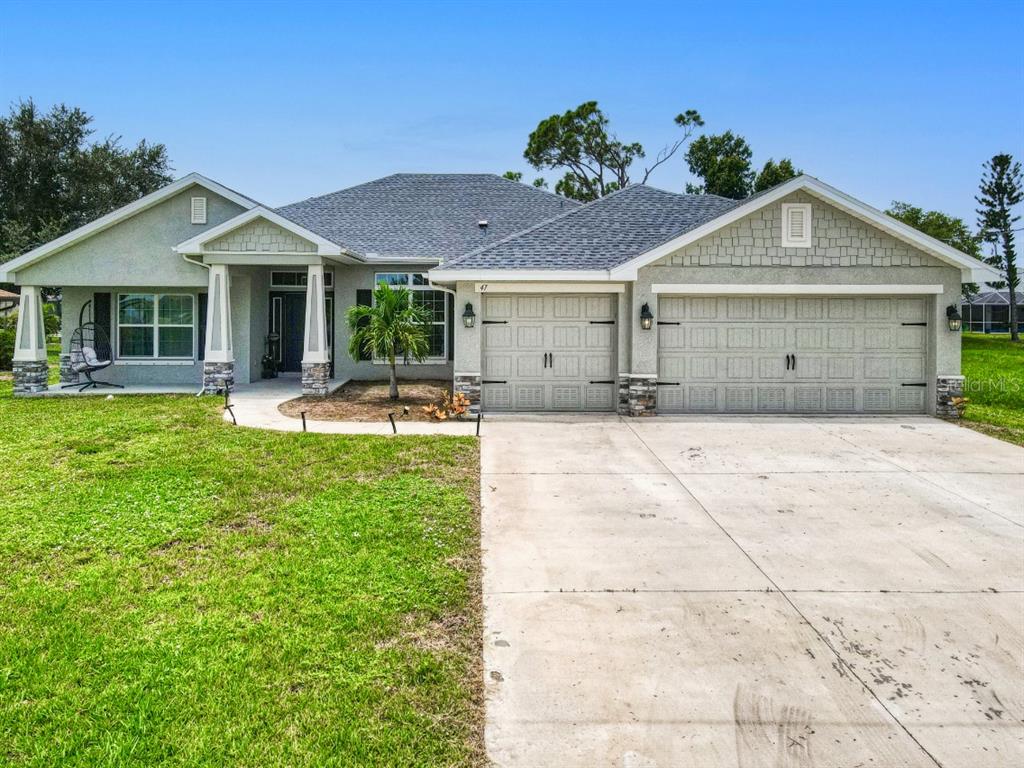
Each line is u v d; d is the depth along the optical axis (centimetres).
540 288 1357
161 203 1647
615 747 372
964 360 3206
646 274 1320
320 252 1528
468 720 392
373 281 1872
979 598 554
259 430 1145
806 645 480
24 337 1603
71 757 351
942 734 383
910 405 1367
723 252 1317
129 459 941
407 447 1024
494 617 518
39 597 532
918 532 706
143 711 389
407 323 1509
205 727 376
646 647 477
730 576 596
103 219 1619
